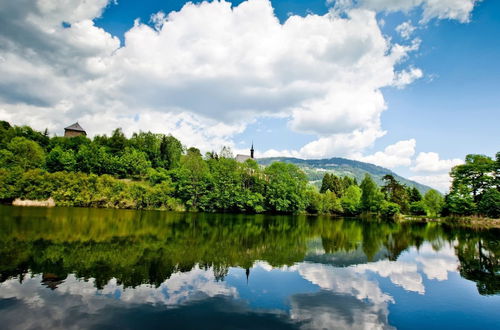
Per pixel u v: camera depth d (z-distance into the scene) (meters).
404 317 14.19
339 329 12.58
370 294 17.31
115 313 13.26
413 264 25.69
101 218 49.84
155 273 19.72
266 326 12.57
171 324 12.39
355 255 28.94
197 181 88.62
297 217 85.44
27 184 72.38
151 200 81.44
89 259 22.42
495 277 21.80
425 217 95.69
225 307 14.51
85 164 97.31
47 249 24.88
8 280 17.17
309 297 16.38
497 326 13.39
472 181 81.88
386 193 116.25
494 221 72.94
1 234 30.52
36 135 120.00
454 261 27.38
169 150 121.75
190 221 54.34
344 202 113.38
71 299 14.71
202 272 20.53
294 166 107.94
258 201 92.25
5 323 11.86
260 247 31.12
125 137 130.00
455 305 15.95
